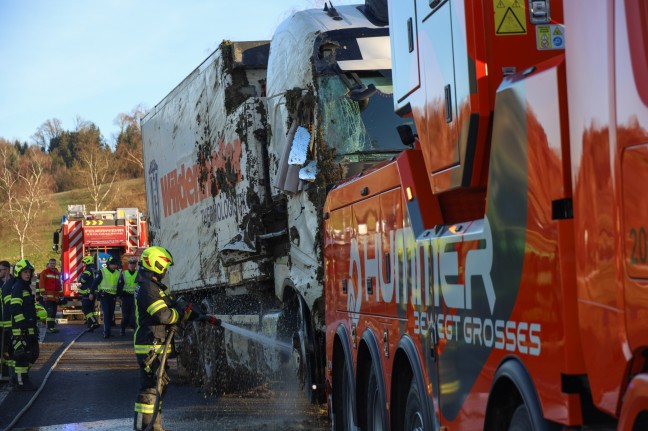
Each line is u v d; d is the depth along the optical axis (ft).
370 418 21.21
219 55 38.17
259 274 33.73
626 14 9.50
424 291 16.66
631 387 9.14
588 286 10.27
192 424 32.01
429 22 16.44
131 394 41.50
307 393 29.86
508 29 14.28
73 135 406.00
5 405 38.86
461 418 14.64
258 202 33.47
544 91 11.36
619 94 9.56
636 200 9.20
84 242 108.88
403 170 17.95
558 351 10.89
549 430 11.25
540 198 11.46
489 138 14.39
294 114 29.27
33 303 44.09
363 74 28.66
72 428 32.35
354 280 22.36
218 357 41.06
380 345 19.95
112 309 81.15
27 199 299.79
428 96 16.61
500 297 12.87
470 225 14.74
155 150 53.78
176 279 48.67
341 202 23.93
